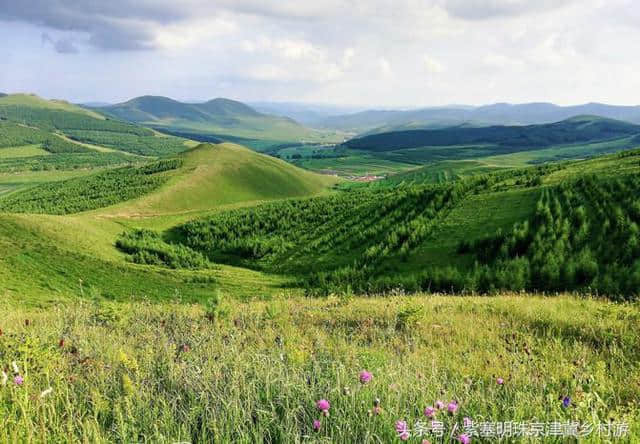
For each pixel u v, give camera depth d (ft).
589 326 32.89
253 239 309.22
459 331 32.94
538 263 106.11
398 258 155.02
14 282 175.63
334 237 236.63
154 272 216.74
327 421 13.65
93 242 272.10
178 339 26.50
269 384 16.14
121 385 16.47
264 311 43.42
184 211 481.46
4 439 11.66
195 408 13.97
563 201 132.36
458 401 15.72
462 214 164.66
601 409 15.02
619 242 101.55
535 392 17.74
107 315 37.63
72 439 12.21
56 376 16.48
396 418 13.56
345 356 22.47
